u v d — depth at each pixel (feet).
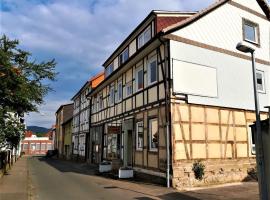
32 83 50.72
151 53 49.98
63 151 159.33
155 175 45.80
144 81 52.16
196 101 44.96
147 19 55.83
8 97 44.14
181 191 38.19
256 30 55.93
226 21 51.37
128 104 59.47
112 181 49.32
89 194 37.27
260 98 53.72
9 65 43.60
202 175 42.98
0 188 41.34
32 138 247.70
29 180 52.49
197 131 44.21
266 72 55.77
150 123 49.08
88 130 100.01
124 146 59.26
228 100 48.80
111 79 70.79
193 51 46.32
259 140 22.91
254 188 40.11
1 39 46.19
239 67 51.47
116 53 75.82
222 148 46.44
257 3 56.85
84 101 110.83
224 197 33.94
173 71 43.78
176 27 44.78
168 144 42.29
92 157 90.68
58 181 51.01
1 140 41.24
